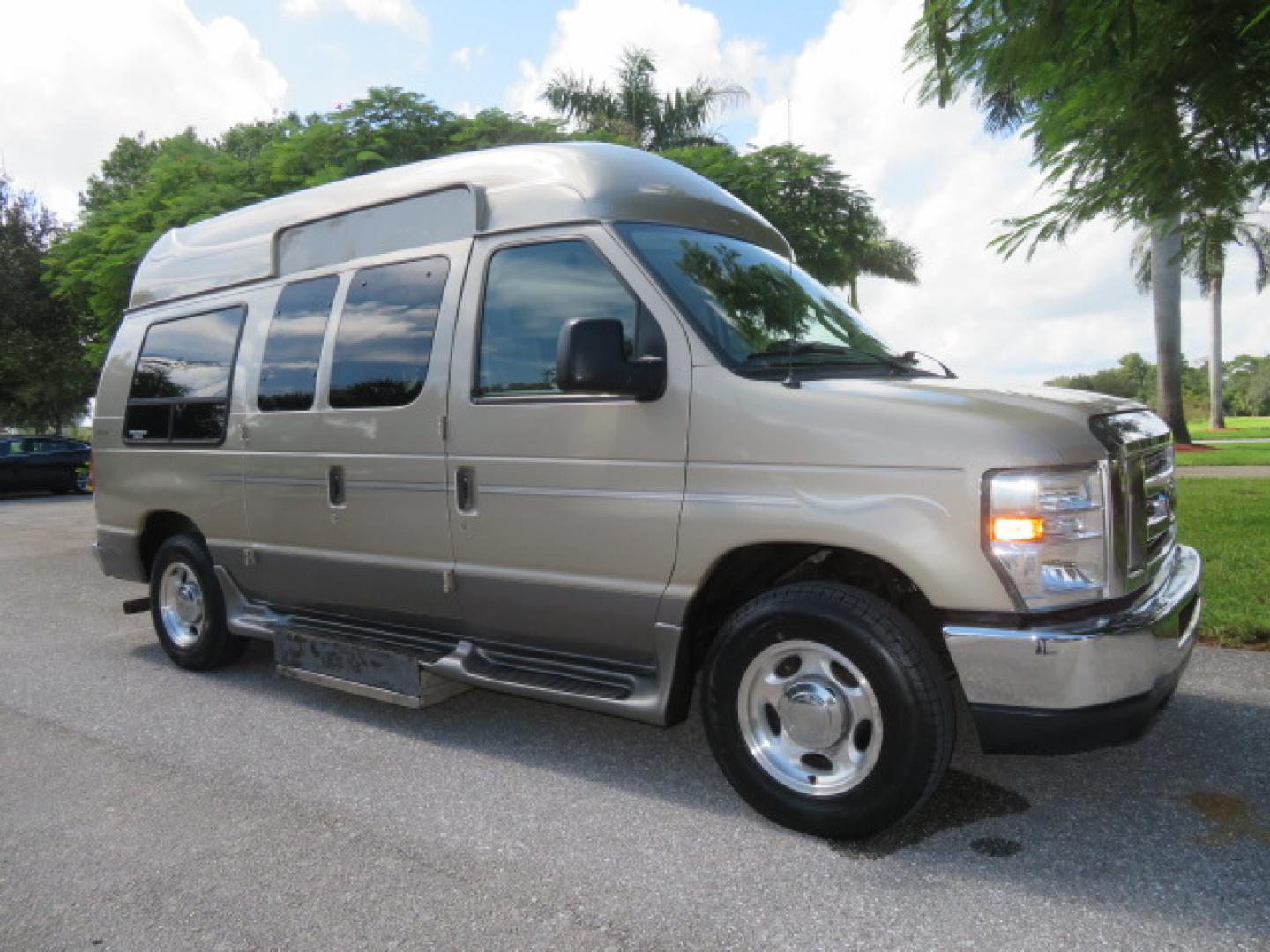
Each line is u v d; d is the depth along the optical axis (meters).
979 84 5.63
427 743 4.50
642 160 4.25
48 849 3.49
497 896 3.07
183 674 5.88
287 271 5.25
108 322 13.18
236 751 4.46
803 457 3.32
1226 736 4.18
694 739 4.47
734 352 3.61
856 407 3.28
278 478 5.05
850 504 3.22
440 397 4.28
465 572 4.23
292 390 5.00
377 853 3.39
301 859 3.36
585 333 3.38
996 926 2.80
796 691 3.38
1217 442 31.02
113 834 3.60
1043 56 5.29
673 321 3.65
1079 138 6.14
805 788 3.39
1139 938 2.72
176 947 2.83
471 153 4.54
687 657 3.69
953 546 3.06
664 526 3.61
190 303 5.81
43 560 11.31
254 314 5.33
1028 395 3.38
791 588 3.40
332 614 5.07
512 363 4.07
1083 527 3.06
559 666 4.10
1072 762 3.97
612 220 3.90
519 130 12.34
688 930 2.84
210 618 5.69
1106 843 3.29
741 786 3.53
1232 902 2.89
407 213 4.64
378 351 4.59
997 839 3.34
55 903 3.10
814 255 14.12
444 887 3.14
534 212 4.12
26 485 23.09
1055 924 2.80
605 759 4.24
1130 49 4.91
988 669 3.05
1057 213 6.89
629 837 3.46
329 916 2.97
